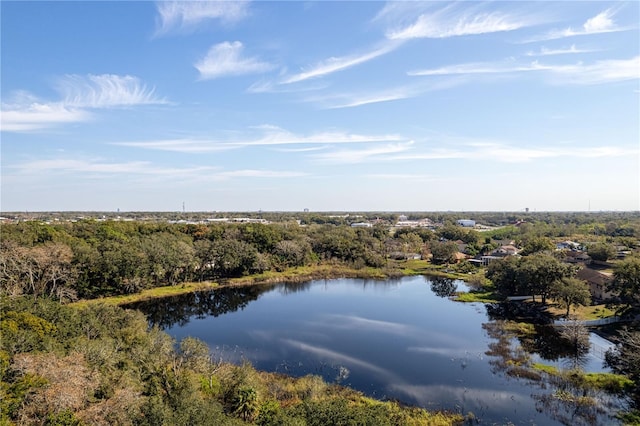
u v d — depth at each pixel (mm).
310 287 104500
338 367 50062
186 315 77438
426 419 36500
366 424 26594
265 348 57406
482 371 48281
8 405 21688
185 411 25484
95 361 31281
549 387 43438
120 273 86062
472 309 79812
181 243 103625
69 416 21766
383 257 137250
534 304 77688
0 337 30016
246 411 32406
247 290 100188
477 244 160125
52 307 44031
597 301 75375
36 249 73250
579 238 158375
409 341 60031
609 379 43750
